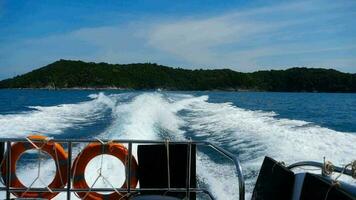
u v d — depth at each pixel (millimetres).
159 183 4230
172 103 28312
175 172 4223
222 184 7188
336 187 2541
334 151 9734
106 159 7984
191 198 4262
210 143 4145
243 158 9344
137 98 31578
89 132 14016
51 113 22094
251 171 7988
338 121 22484
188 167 4191
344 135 12523
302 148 10117
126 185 4301
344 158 8977
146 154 4227
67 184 4199
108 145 4273
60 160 4254
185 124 16781
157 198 3473
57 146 4277
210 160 9086
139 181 4258
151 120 16766
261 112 24828
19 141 4055
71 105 30281
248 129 13945
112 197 4379
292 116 24734
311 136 12086
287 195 3068
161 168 4227
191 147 4195
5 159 4121
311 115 26328
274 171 3379
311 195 2826
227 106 28812
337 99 57906
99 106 27547
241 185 3539
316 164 3424
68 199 4203
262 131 13188
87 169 7445
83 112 22672
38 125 15781
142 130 13633
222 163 8773
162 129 14750
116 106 24453
